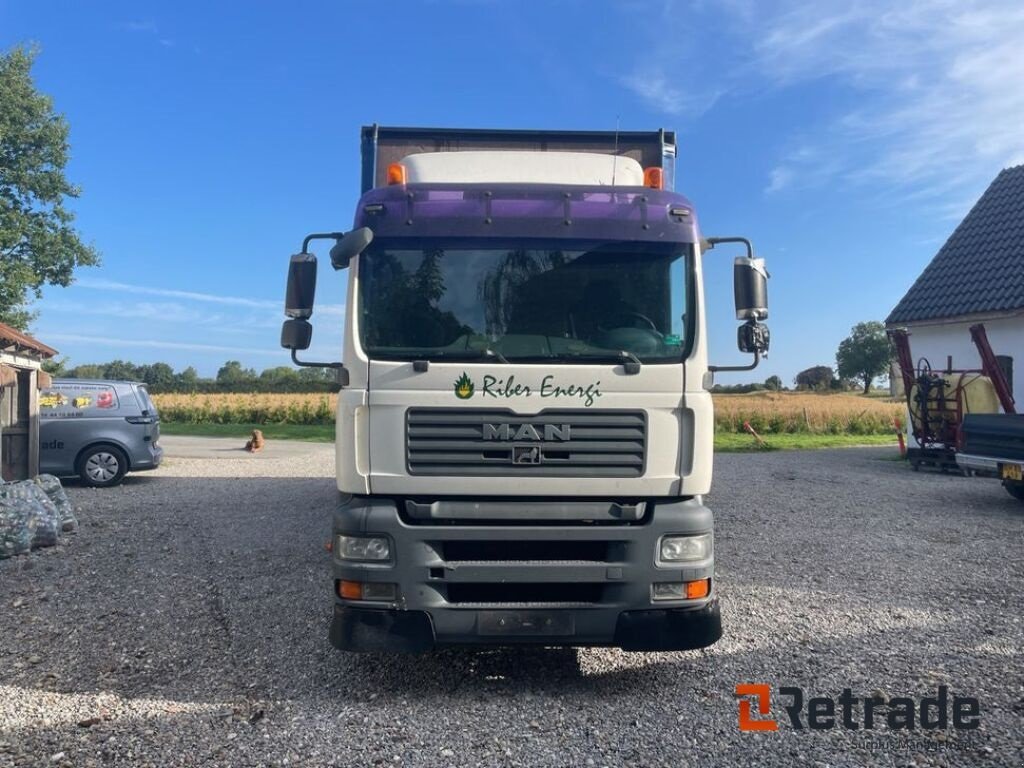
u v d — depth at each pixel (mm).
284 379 61281
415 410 4934
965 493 14055
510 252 5246
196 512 12070
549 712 4770
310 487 15211
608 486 4953
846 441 29031
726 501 13055
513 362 5012
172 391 52656
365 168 7602
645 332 5148
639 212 5324
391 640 4809
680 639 4867
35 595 7402
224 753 4238
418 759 4164
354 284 5156
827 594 7223
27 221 28766
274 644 6039
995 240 19641
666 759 4145
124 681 5316
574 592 4910
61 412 14984
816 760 4117
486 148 7688
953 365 19188
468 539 4836
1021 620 6426
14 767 4082
